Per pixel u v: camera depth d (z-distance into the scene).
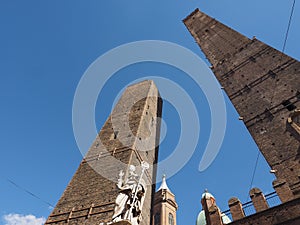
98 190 28.36
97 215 24.84
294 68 30.61
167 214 55.00
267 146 26.11
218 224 20.78
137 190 14.62
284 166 23.44
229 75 37.69
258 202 20.80
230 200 22.16
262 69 34.19
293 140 24.53
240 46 40.94
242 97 33.19
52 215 27.56
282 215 18.45
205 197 24.16
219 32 48.06
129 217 13.34
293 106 27.33
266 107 29.59
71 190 30.34
